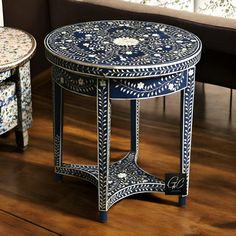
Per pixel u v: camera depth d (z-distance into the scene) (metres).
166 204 2.53
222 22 2.84
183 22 2.89
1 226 2.40
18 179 2.72
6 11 3.32
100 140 2.27
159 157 2.90
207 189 2.63
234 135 3.11
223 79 3.02
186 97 2.31
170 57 2.20
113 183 2.54
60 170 2.67
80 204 2.54
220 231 2.37
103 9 3.11
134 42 2.35
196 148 2.97
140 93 2.20
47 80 3.72
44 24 3.65
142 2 3.54
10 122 2.80
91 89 2.21
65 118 3.29
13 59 2.63
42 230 2.38
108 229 2.38
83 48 2.28
